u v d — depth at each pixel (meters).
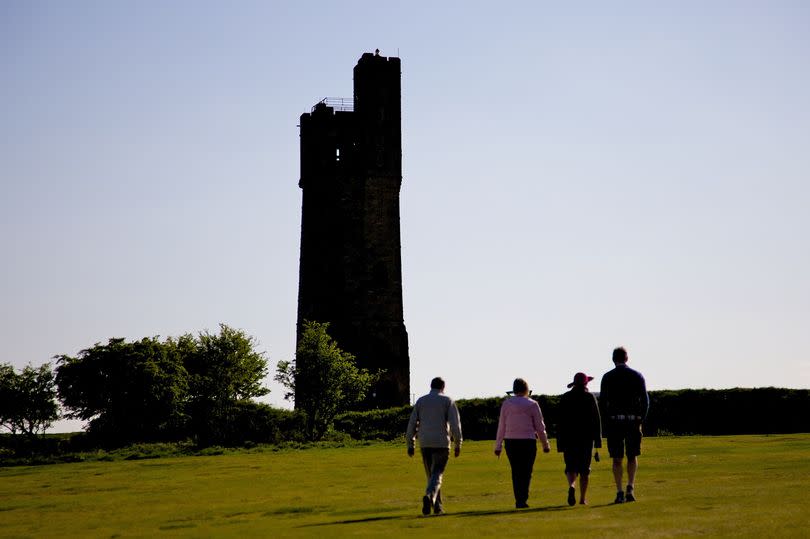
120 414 81.94
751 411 61.97
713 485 25.06
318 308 96.75
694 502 20.89
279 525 20.89
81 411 83.56
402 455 48.19
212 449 62.19
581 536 16.66
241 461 48.16
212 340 74.69
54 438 81.56
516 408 22.67
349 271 96.44
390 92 98.94
